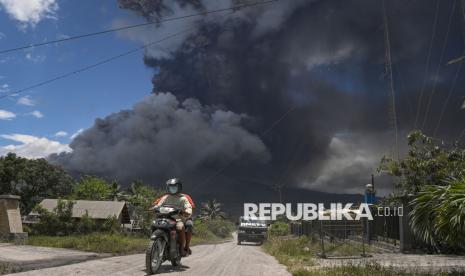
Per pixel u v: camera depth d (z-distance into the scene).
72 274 7.09
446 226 7.89
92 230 35.38
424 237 8.88
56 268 7.80
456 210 7.49
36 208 33.19
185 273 7.73
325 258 14.08
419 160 17.45
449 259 12.85
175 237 8.01
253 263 10.66
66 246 17.52
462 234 7.61
